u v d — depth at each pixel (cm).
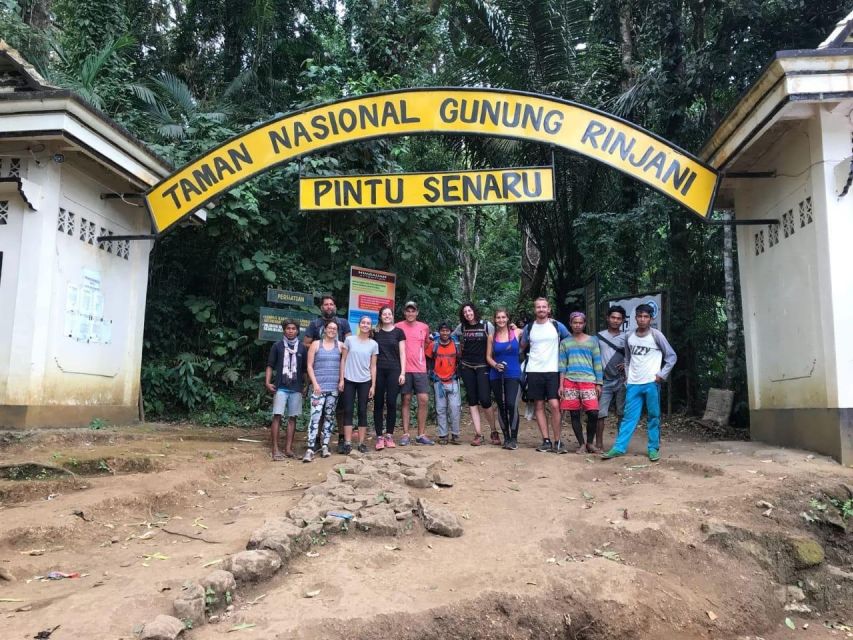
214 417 1003
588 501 549
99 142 723
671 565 433
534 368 767
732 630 388
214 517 501
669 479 582
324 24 1680
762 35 998
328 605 342
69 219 753
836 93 578
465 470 634
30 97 662
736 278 1153
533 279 1673
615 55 1271
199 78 1775
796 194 672
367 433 948
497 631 342
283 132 731
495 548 441
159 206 749
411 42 1383
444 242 1319
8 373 677
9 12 1384
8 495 508
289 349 734
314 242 1172
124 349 879
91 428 755
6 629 301
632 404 688
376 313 1022
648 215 1054
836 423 585
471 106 717
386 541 446
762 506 489
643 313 678
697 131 1102
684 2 1083
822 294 611
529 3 1148
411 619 332
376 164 1160
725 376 1051
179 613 318
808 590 440
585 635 360
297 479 618
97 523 464
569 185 1292
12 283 693
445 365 828
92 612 318
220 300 1130
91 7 1308
